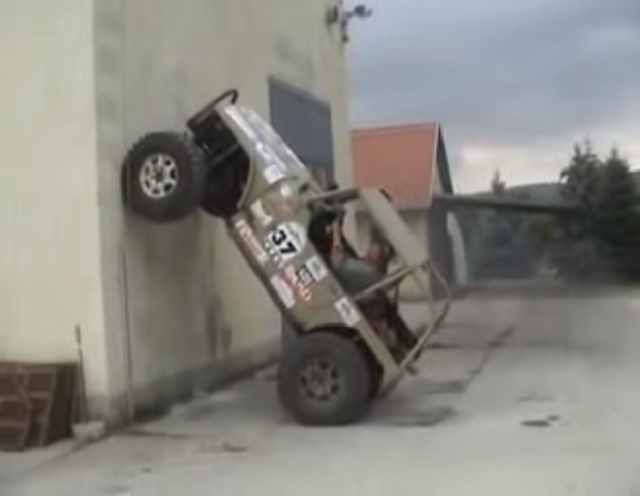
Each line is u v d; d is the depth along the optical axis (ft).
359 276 31.99
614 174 133.69
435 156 113.60
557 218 132.16
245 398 36.37
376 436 29.40
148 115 33.45
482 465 25.31
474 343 53.16
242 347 41.42
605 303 82.94
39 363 29.99
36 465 26.40
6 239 30.50
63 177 30.12
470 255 125.59
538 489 22.81
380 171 110.93
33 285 30.32
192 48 37.42
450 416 32.27
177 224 35.06
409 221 102.89
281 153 33.50
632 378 39.42
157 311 33.40
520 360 45.73
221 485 24.03
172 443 28.89
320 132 55.62
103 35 30.50
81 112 30.04
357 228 42.73
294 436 29.71
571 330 59.67
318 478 24.48
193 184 30.91
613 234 131.44
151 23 33.86
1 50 30.55
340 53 60.95
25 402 28.81
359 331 31.53
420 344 32.86
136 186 31.32
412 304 46.57
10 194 30.50
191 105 37.09
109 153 30.60
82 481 24.67
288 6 50.19
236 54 42.37
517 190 178.60
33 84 30.32
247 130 32.71
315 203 32.55
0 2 30.53
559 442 27.81
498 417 31.81
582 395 35.58
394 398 35.60
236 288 40.93
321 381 31.19
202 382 37.01
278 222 32.09
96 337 29.94
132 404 31.35
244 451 27.78
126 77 31.91
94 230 29.94
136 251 32.04
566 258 130.11
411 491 23.03
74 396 29.73
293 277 31.99
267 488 23.65
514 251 130.31
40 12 30.32
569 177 143.13
